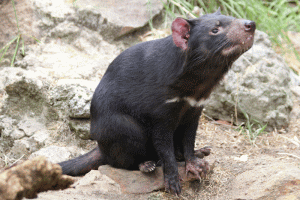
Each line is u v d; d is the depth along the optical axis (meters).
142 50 4.13
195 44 3.59
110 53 6.58
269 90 5.68
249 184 4.14
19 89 5.34
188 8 7.45
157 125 4.03
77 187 4.02
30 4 6.68
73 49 6.52
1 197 2.25
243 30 3.41
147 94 3.94
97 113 4.30
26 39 6.49
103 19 6.66
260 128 5.59
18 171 2.33
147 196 4.05
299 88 6.62
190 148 4.32
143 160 4.38
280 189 3.90
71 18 6.66
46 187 2.51
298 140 5.40
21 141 5.11
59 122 5.30
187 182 4.26
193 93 3.88
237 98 5.57
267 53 6.09
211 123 5.77
